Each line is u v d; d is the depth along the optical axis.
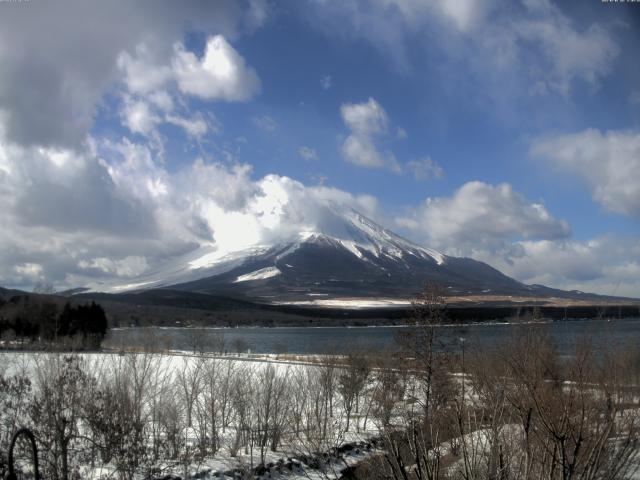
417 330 32.41
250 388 31.16
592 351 18.22
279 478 23.89
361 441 27.48
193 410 31.95
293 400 35.38
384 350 46.59
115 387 24.36
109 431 19.92
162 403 27.83
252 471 23.61
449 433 12.61
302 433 29.41
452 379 24.45
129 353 36.88
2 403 21.91
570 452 10.06
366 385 37.72
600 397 11.43
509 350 20.38
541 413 9.77
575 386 11.34
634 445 10.31
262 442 27.44
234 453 26.08
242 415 28.23
